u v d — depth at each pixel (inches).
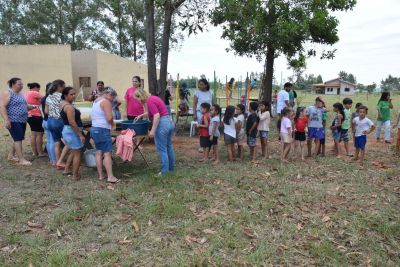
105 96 245.9
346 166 304.2
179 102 523.5
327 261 151.3
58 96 279.7
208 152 323.3
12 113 287.3
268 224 185.0
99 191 232.2
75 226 179.9
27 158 324.5
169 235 172.4
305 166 303.0
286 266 147.3
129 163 305.7
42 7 1513.3
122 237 169.9
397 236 173.5
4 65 973.2
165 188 235.9
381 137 475.8
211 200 217.3
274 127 542.9
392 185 251.4
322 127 340.8
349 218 192.7
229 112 314.5
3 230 176.1
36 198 220.5
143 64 1493.6
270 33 569.9
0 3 1456.7
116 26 1626.5
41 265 144.4
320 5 567.8
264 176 269.7
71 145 251.6
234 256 154.0
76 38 1636.3
